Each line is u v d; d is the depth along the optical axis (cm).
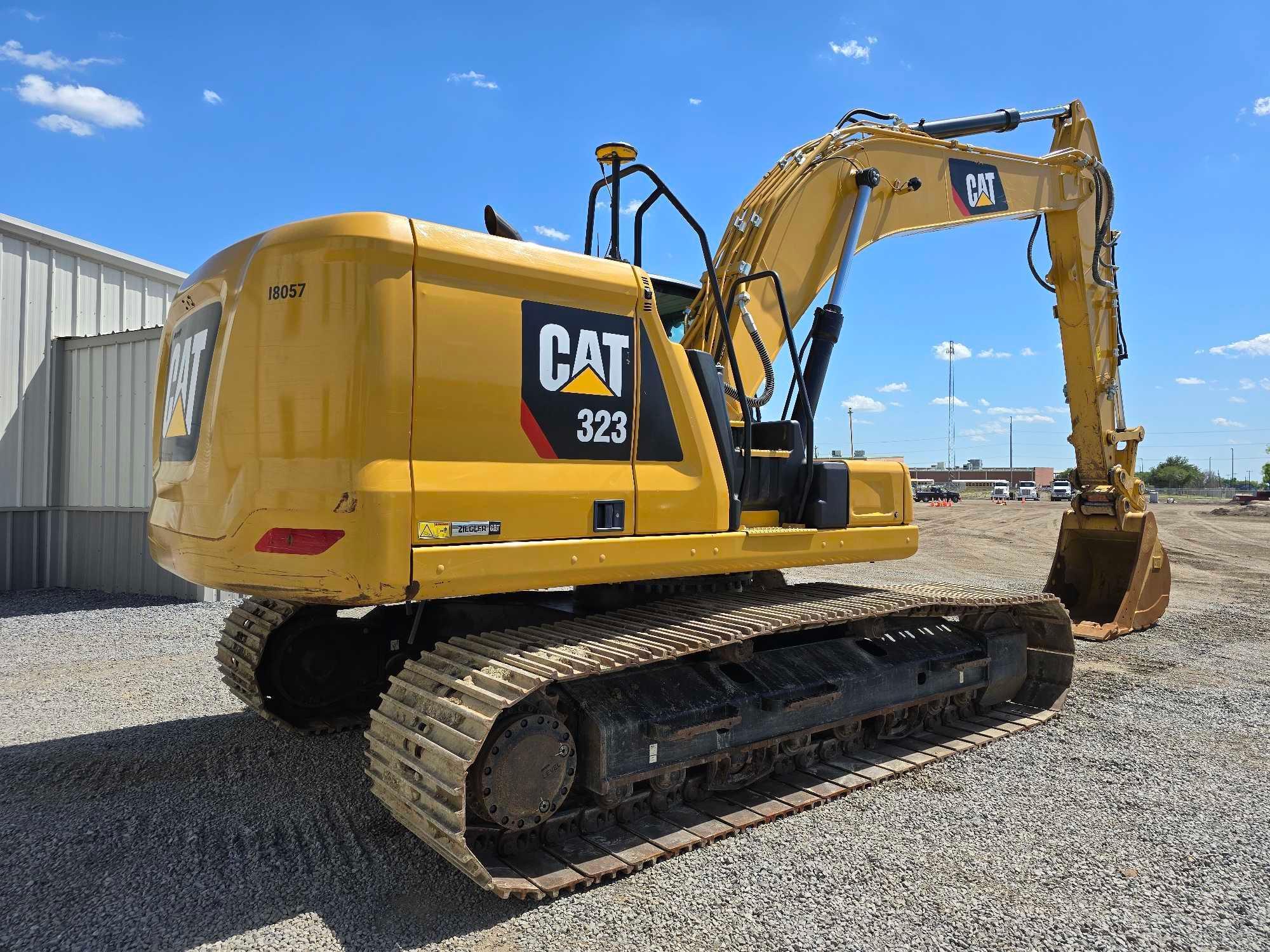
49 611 906
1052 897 324
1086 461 846
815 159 546
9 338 1019
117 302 1131
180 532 365
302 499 311
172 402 401
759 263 506
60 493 1080
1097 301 816
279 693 509
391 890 325
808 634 493
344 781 438
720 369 470
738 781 415
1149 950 289
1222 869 350
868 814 404
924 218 634
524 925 300
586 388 366
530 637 368
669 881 334
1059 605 580
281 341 322
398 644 530
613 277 379
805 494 469
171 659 697
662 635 370
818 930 299
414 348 319
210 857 353
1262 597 1181
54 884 328
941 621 562
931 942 292
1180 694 634
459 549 320
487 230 388
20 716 545
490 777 319
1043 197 738
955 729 541
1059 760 485
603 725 351
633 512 376
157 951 283
